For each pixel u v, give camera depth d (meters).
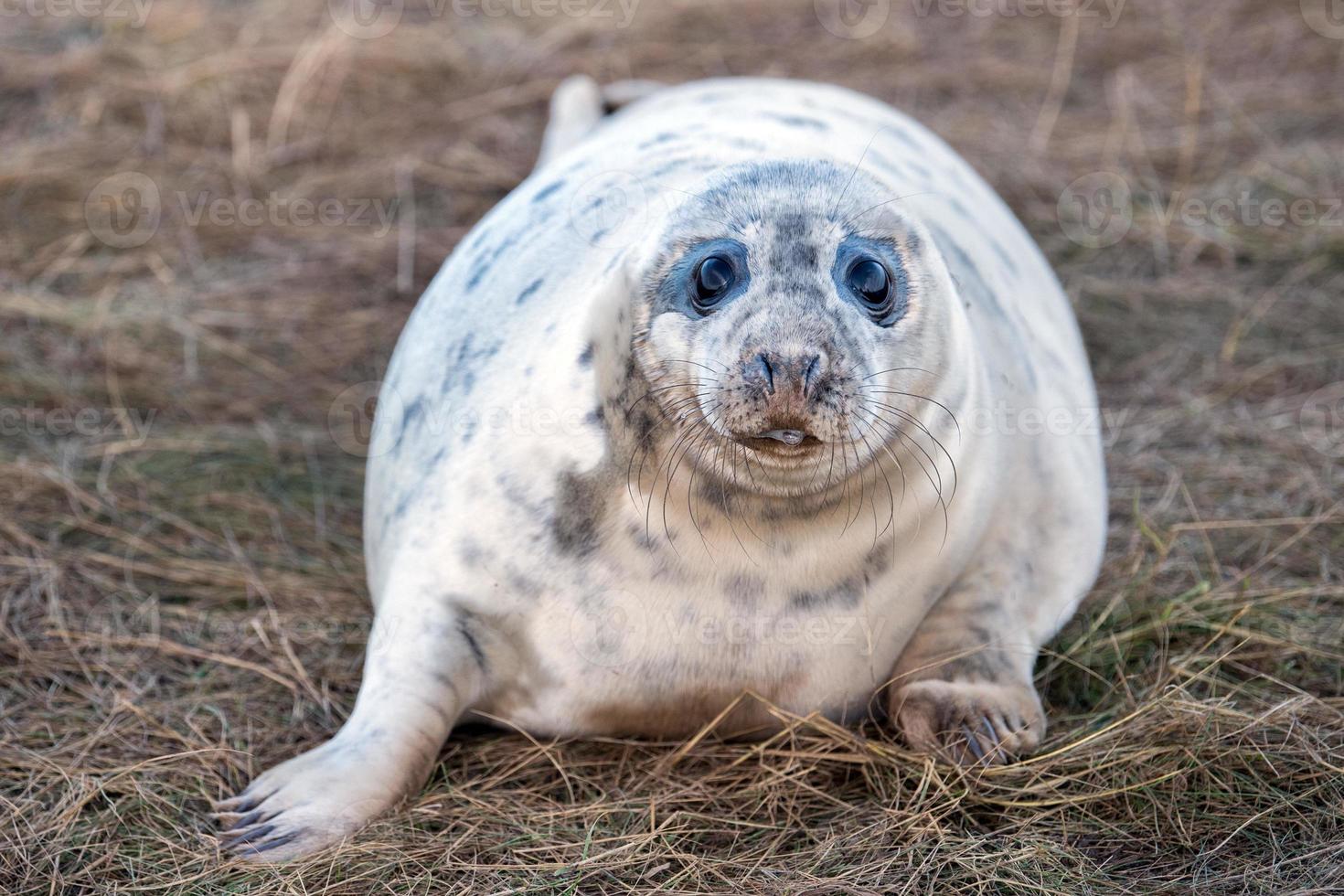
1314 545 12.34
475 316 10.48
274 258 17.45
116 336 15.67
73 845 8.93
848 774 9.55
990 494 9.86
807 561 9.11
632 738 9.91
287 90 20.17
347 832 8.80
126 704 10.37
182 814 9.26
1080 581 10.81
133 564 12.20
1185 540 12.47
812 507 8.84
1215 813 9.06
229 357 15.60
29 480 13.18
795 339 7.88
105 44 20.95
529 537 9.30
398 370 11.23
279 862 8.56
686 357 8.36
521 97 21.03
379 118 20.31
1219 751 9.41
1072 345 12.36
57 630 11.28
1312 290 16.75
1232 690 10.29
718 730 9.80
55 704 10.50
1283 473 13.41
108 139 19.30
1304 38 22.61
